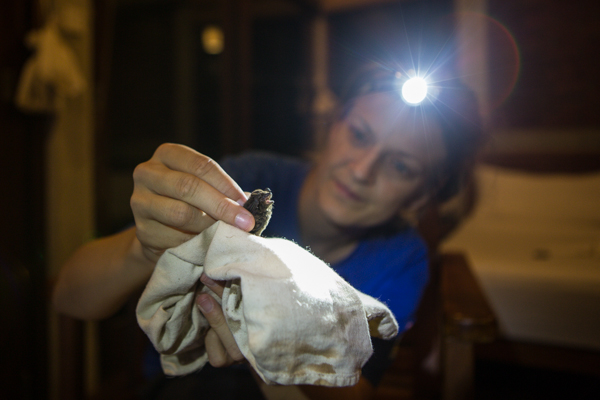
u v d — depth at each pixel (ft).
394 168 1.61
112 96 7.39
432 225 2.31
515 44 4.82
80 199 3.48
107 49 3.61
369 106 1.59
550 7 4.64
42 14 3.09
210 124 6.63
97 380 3.53
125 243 1.18
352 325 0.83
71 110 3.36
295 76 5.21
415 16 5.01
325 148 1.86
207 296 0.92
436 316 2.13
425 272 1.88
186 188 0.86
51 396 3.25
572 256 2.88
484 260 2.81
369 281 1.74
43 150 3.22
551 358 2.31
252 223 0.85
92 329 3.48
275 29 5.17
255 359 0.75
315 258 0.89
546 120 4.81
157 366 1.74
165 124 7.10
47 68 2.87
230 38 4.88
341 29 5.24
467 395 1.37
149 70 7.11
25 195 3.11
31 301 3.13
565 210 4.21
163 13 6.83
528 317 2.39
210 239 0.86
